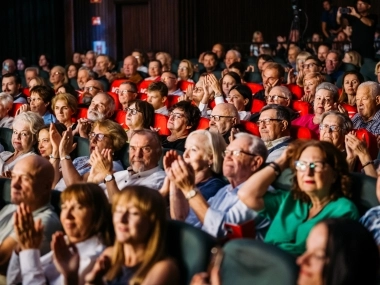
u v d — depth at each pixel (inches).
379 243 166.7
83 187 171.0
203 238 151.7
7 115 366.3
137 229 151.2
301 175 173.8
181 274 151.9
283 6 787.4
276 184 196.1
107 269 151.9
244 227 172.9
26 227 165.5
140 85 469.1
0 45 756.0
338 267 119.8
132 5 736.3
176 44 711.1
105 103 335.9
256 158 195.5
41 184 189.0
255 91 418.0
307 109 341.4
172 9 710.5
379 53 618.8
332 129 246.4
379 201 171.9
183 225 155.3
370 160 217.9
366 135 251.4
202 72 537.3
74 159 270.2
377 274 133.2
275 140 268.4
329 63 483.2
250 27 763.4
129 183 225.0
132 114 304.2
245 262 141.1
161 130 313.7
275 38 784.3
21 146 284.5
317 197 175.0
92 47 753.0
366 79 432.1
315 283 120.6
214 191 204.4
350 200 176.6
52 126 250.4
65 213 169.9
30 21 757.3
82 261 168.2
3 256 181.5
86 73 488.1
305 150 174.7
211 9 731.4
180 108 295.4
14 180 188.7
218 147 209.5
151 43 722.8
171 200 190.2
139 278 148.6
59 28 759.7
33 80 442.6
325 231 121.6
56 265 157.8
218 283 131.2
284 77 447.8
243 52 709.3
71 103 335.9
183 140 292.0
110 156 215.9
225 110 284.4
